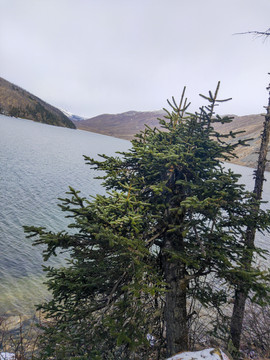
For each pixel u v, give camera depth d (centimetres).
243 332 1167
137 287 449
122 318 487
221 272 602
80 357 480
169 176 684
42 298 1812
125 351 586
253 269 604
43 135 17938
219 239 655
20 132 15850
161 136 797
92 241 546
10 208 3412
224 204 651
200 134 744
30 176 5528
